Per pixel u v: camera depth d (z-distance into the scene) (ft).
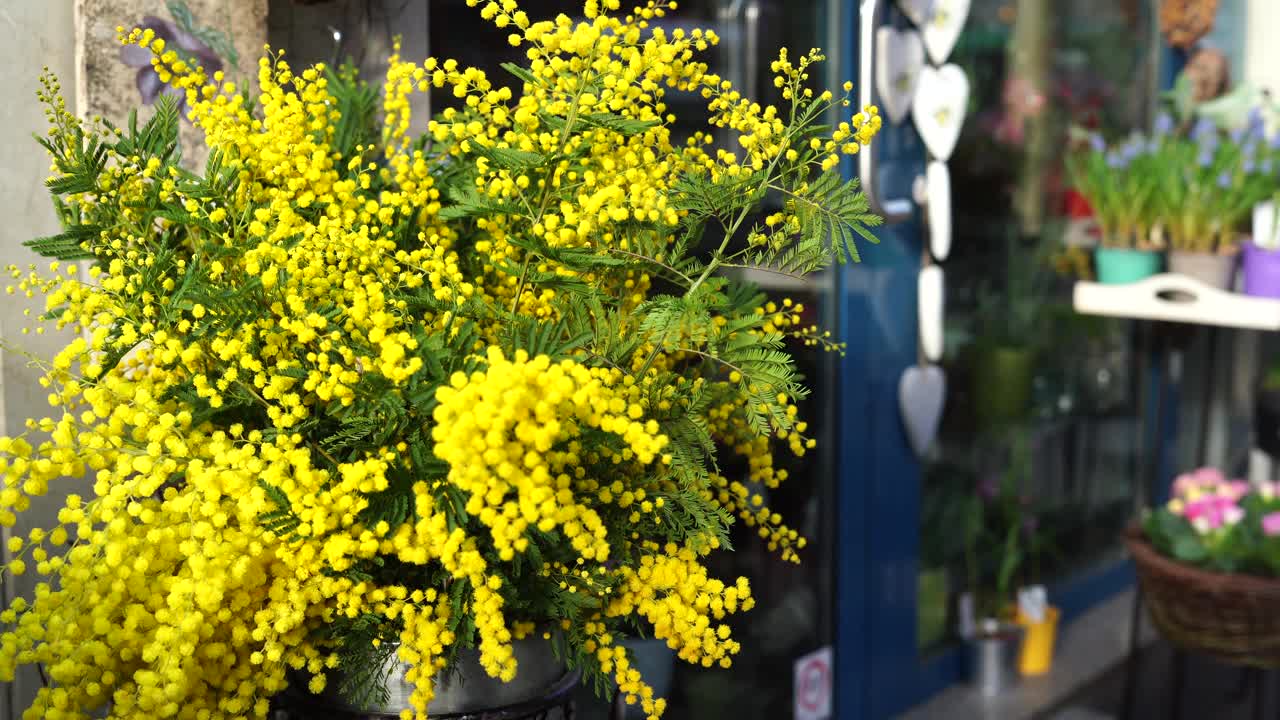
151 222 4.83
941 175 9.14
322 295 4.61
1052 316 10.43
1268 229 9.31
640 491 4.59
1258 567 8.48
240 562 4.26
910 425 9.29
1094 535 11.02
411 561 4.35
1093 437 10.87
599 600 4.84
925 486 9.58
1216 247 9.85
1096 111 10.73
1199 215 9.67
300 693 5.11
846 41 8.66
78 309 4.55
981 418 9.91
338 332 4.34
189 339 4.56
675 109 7.71
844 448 9.00
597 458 4.58
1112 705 9.99
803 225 4.76
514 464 3.83
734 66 8.27
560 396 3.71
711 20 8.15
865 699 9.30
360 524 4.39
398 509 4.34
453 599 4.49
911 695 9.61
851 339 8.99
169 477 4.88
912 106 9.05
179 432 4.50
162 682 4.32
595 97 4.53
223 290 4.51
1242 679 10.13
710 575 8.36
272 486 4.29
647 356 5.00
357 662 4.72
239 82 6.36
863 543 9.19
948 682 9.89
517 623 4.88
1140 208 9.78
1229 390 11.57
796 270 4.88
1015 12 9.97
